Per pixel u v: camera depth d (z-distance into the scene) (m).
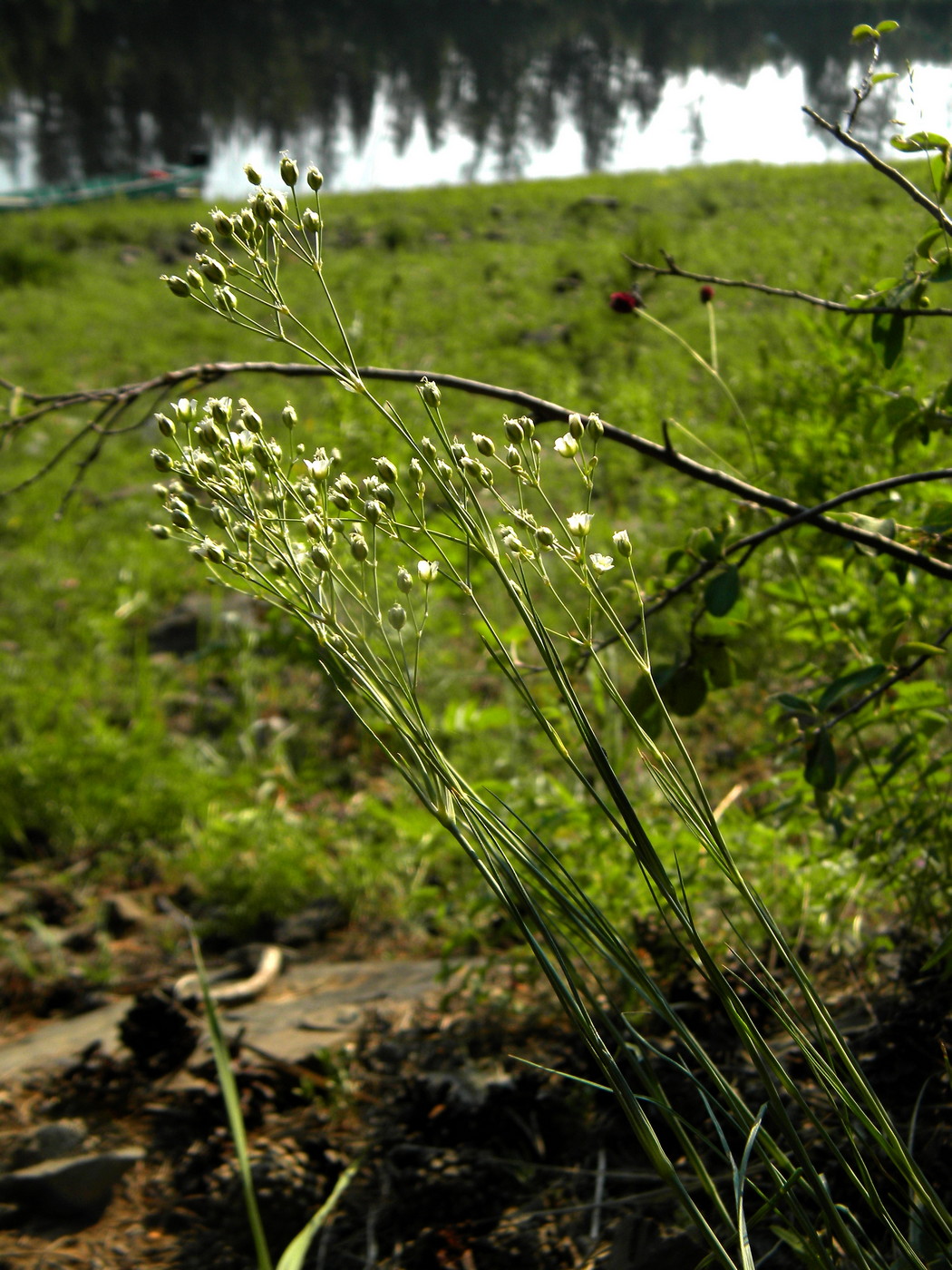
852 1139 1.07
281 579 1.18
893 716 1.95
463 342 11.41
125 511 8.05
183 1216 2.09
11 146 56.31
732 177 19.64
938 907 2.19
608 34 79.88
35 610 6.54
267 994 3.16
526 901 1.07
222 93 66.56
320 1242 1.94
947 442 2.89
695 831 1.11
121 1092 2.53
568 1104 2.10
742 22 80.56
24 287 15.56
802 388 3.50
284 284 14.06
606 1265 1.70
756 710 4.02
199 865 4.05
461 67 75.88
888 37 1.72
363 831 4.20
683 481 6.11
